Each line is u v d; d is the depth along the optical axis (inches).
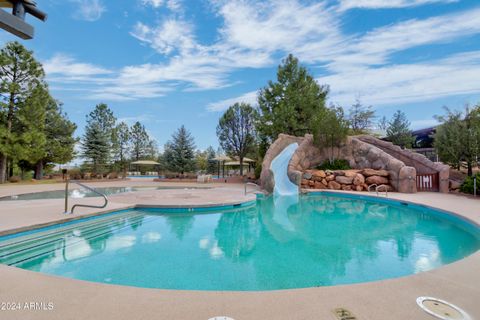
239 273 159.5
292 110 851.4
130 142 1567.4
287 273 160.1
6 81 657.6
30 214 250.2
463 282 108.5
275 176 628.7
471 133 500.7
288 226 285.6
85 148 1021.2
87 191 585.0
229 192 514.0
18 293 97.8
